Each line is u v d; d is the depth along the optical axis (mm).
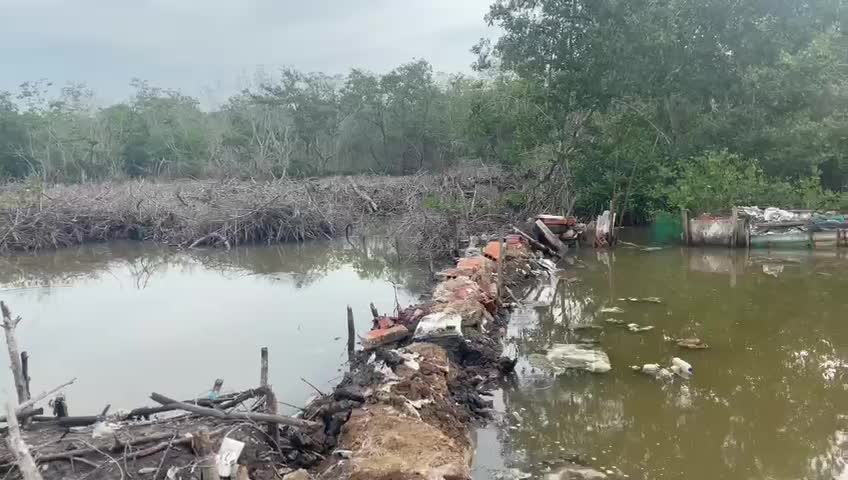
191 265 18531
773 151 20156
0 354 9648
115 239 24344
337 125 51656
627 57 20875
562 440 6223
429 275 15055
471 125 24641
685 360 8320
